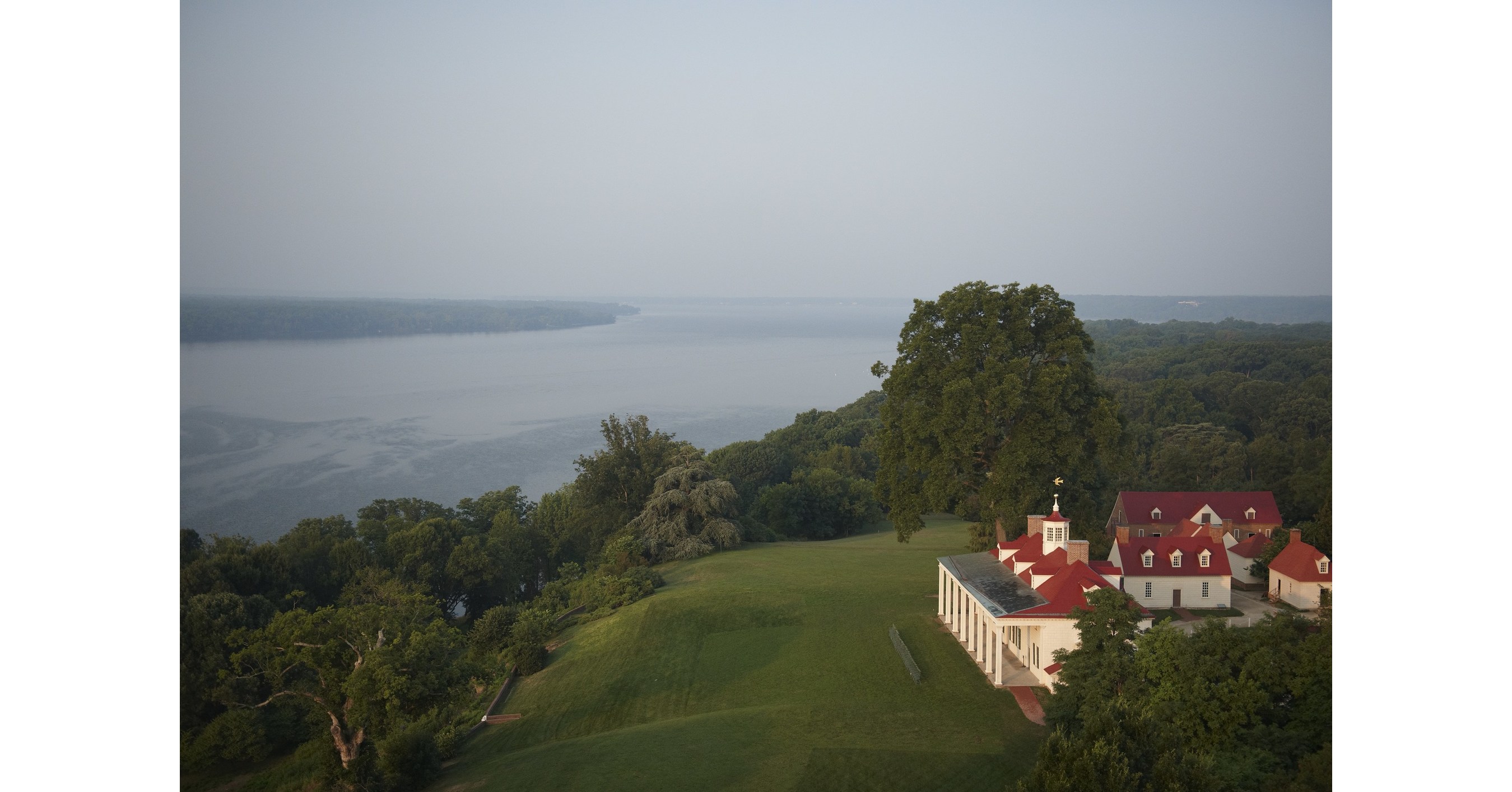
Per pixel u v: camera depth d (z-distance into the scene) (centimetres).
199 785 4469
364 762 3641
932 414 6281
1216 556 5809
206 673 4862
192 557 6175
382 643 3731
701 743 3822
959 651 4844
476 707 5016
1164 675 3136
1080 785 2338
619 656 5422
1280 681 2972
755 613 5938
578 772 3566
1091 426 6106
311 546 7300
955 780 3359
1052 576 4591
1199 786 2361
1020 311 6194
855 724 3953
